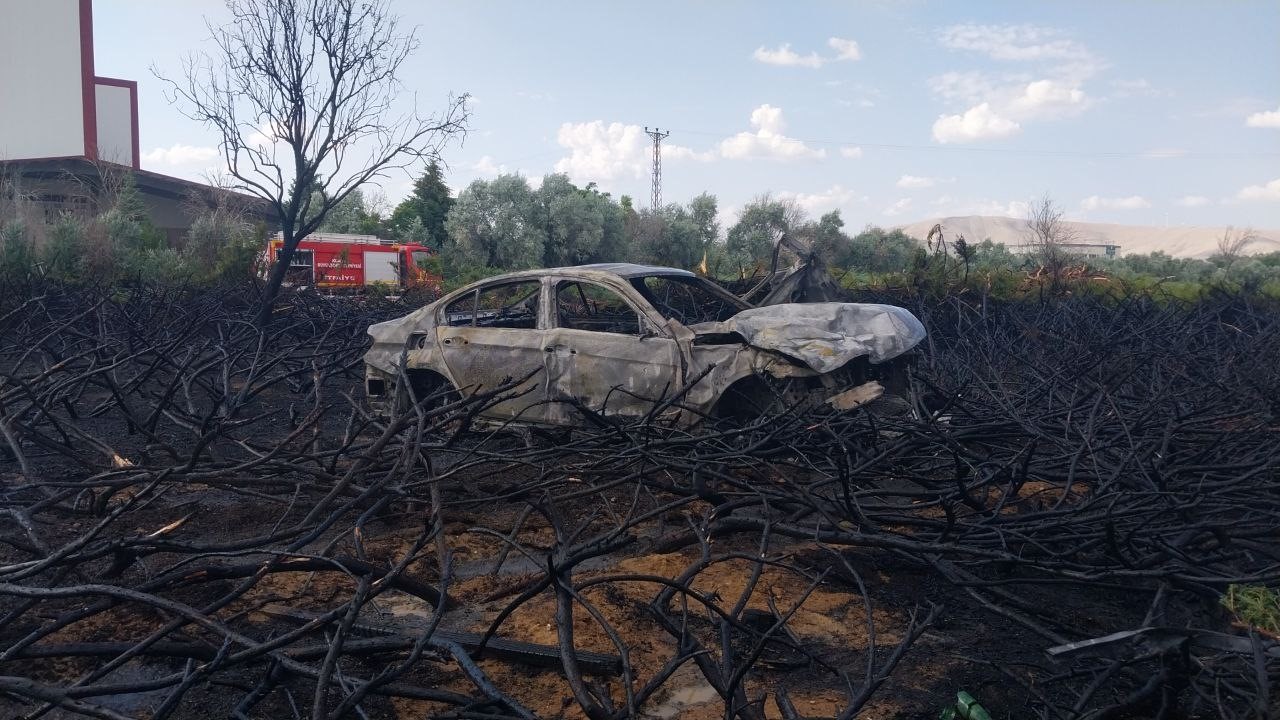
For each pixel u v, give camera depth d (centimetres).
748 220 4350
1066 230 3269
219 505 539
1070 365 827
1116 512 416
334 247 2716
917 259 1630
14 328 1186
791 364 592
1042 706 312
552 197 4000
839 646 359
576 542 482
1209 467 494
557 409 652
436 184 4769
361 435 719
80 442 693
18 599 380
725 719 270
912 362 664
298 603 388
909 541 424
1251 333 1200
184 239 2959
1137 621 388
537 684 322
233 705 304
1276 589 359
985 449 621
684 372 614
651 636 362
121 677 321
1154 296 1672
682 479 549
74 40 3659
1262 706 257
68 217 2094
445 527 489
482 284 720
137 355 712
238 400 621
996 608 360
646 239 4153
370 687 265
